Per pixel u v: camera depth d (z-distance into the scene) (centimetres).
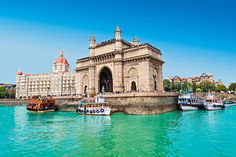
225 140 2836
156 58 7544
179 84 17188
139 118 5072
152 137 3055
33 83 19012
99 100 6075
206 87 16500
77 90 9625
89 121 4825
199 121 4588
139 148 2511
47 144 2784
